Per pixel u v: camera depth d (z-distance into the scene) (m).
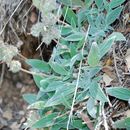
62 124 0.45
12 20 0.60
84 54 0.46
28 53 0.65
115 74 0.45
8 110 0.72
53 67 0.45
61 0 0.48
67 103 0.42
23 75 0.73
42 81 0.46
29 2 0.59
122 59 0.46
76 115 0.45
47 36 0.42
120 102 0.44
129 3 0.48
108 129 0.43
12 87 0.74
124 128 0.43
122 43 0.47
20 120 0.70
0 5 0.59
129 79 0.44
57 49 0.47
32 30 0.42
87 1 0.48
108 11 0.45
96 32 0.46
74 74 0.45
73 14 0.48
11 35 0.60
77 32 0.46
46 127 0.49
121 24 0.48
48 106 0.45
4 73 0.74
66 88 0.44
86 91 0.44
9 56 0.41
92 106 0.42
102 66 0.45
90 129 0.44
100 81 0.45
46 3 0.41
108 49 0.42
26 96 0.51
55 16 0.44
